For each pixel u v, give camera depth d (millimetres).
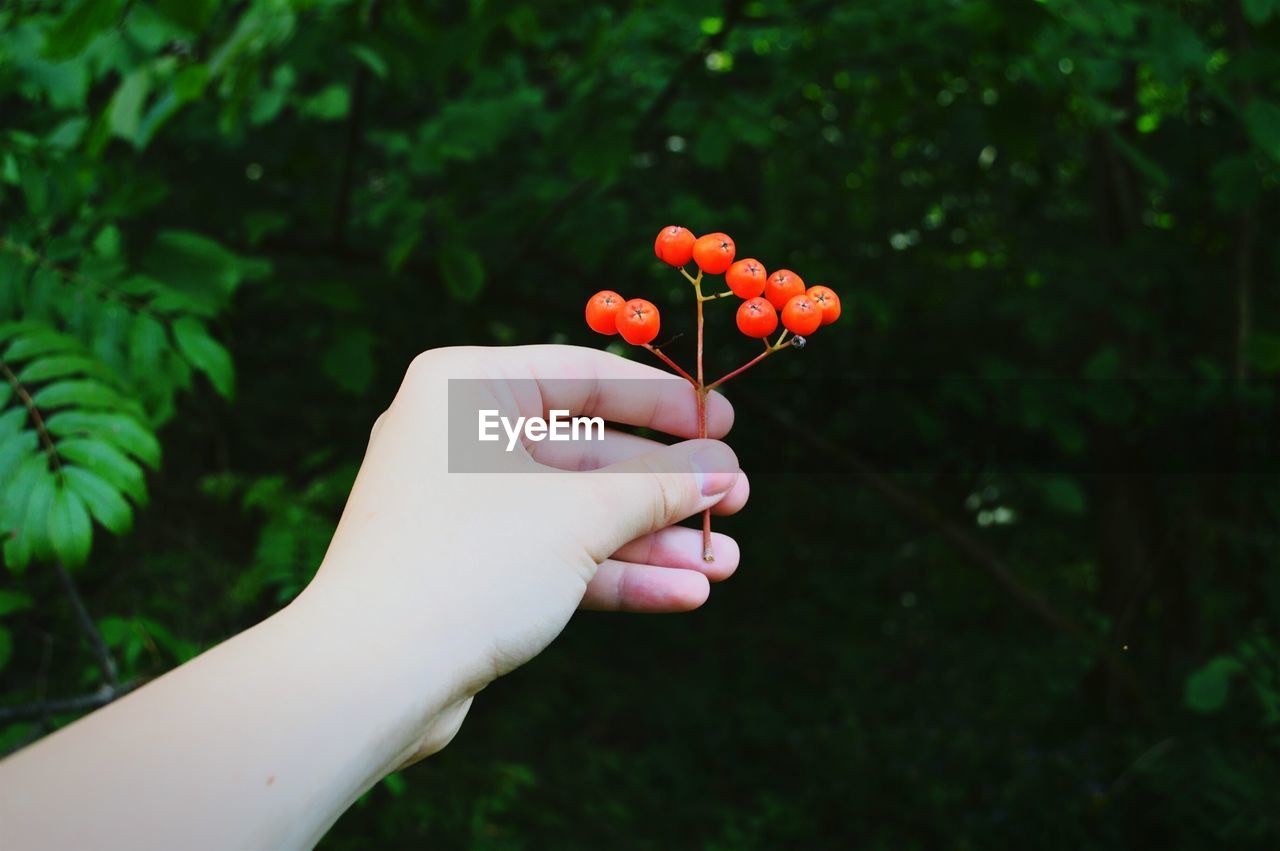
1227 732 3613
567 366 1161
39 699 2188
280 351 5207
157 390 1728
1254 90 2289
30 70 2227
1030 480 3451
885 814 4977
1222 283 3596
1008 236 5105
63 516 1303
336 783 666
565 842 4422
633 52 3320
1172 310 3791
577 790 4820
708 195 5234
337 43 2553
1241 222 3344
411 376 957
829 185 5164
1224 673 2770
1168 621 4590
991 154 4480
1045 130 3828
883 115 3068
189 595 3012
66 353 1521
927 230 5531
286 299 3029
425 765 4309
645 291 4414
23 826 548
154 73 2285
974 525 5594
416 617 771
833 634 6766
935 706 5805
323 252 3486
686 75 2982
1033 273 3766
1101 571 4930
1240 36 2617
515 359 1121
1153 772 3777
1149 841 3969
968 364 4977
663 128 4617
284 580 2260
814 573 7414
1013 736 5270
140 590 3080
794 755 5527
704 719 5742
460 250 2834
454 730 812
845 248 5289
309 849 649
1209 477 4039
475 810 4020
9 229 1798
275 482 2408
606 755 5109
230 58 2096
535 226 3594
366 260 3516
